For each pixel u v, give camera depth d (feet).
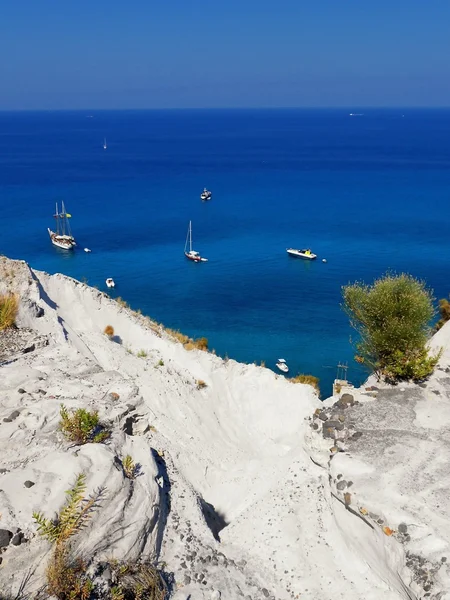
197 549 43.29
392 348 60.44
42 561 33.40
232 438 72.18
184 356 85.61
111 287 200.75
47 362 61.16
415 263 225.35
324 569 43.86
